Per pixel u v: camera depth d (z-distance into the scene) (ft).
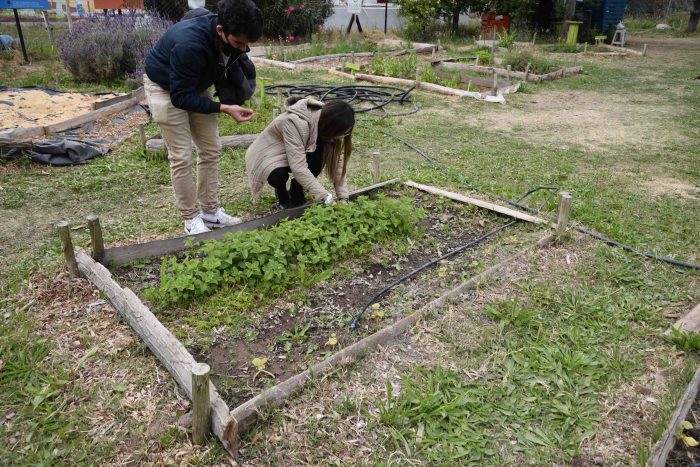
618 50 54.54
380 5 65.72
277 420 7.88
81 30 34.22
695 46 61.77
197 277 10.84
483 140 23.94
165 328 9.14
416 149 21.98
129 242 13.42
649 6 96.53
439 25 63.10
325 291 11.32
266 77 36.99
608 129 26.45
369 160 20.63
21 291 10.94
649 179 19.16
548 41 61.72
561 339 9.91
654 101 33.14
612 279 11.98
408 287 11.55
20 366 8.81
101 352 9.21
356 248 12.55
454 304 10.81
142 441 7.57
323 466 7.27
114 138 22.29
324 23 59.47
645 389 8.72
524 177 18.83
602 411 8.30
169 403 8.21
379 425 7.91
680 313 10.84
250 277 11.18
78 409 8.05
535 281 11.78
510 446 7.68
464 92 32.78
